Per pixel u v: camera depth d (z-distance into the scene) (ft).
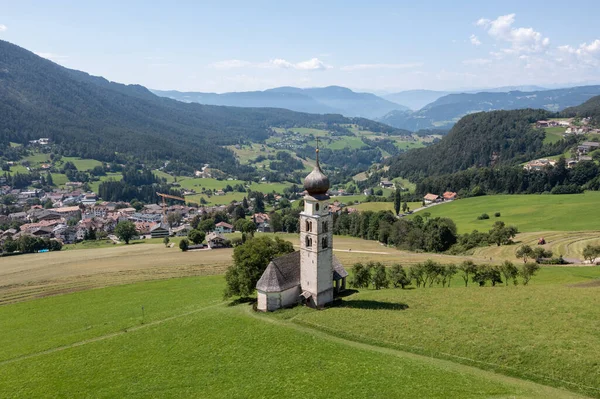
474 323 208.85
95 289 375.86
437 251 521.24
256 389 170.50
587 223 536.01
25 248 584.81
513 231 477.77
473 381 162.20
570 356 169.27
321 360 186.80
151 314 291.99
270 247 301.63
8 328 287.69
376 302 255.09
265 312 250.16
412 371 171.94
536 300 238.27
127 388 182.70
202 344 216.95
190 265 460.14
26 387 192.24
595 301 229.86
